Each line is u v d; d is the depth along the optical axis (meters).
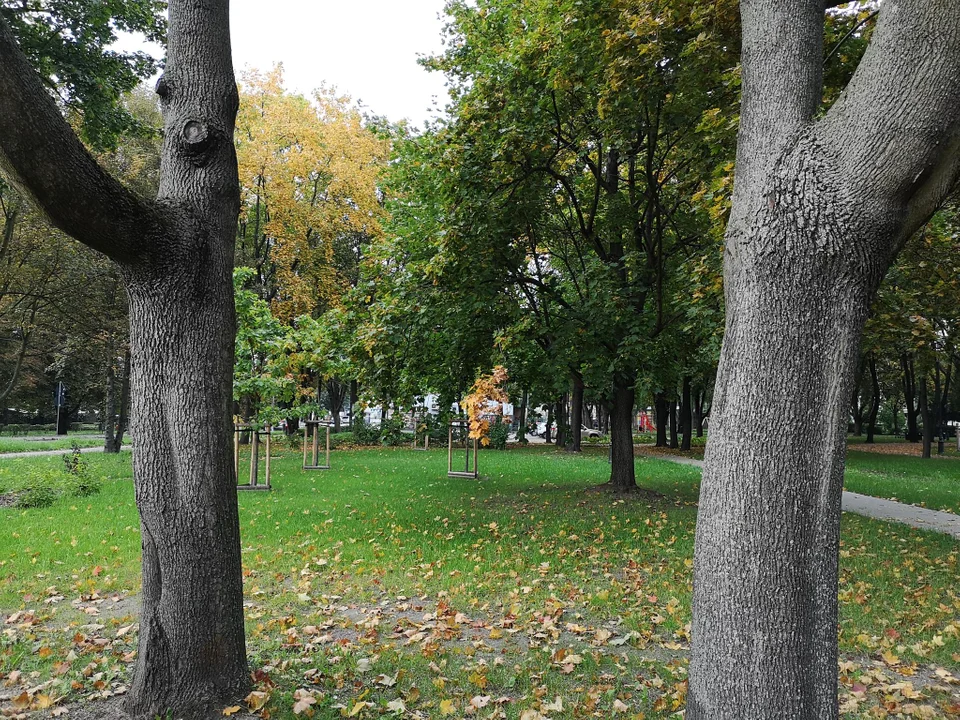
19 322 21.17
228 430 3.66
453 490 13.33
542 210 10.85
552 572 6.89
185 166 3.63
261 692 3.66
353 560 7.34
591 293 10.96
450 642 4.88
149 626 3.48
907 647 4.91
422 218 11.80
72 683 3.88
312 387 17.61
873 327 7.57
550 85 9.42
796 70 2.88
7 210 16.17
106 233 3.18
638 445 33.47
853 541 8.72
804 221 2.65
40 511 10.05
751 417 2.69
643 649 4.80
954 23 2.42
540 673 4.30
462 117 9.85
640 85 8.13
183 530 3.46
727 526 2.69
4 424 45.91
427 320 10.05
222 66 3.76
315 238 28.22
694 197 8.50
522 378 11.84
